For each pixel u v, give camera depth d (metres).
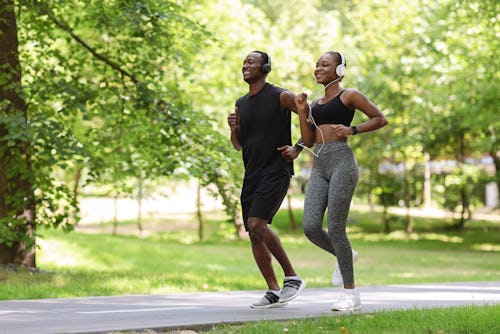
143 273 19.81
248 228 9.54
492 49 33.62
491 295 12.41
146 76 19.67
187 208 77.75
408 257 40.25
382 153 51.56
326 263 35.62
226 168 18.70
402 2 42.97
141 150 20.11
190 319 8.94
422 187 60.94
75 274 17.62
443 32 36.06
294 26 58.97
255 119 9.39
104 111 19.34
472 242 51.75
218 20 38.34
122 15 17.58
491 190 78.44
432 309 9.41
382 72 46.38
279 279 19.52
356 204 72.12
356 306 9.41
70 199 18.48
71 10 19.55
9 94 17.58
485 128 43.12
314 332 7.73
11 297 12.38
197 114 19.14
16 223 17.08
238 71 37.06
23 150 17.55
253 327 8.03
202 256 33.41
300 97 8.96
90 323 8.60
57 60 19.83
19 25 19.25
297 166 54.31
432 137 47.69
